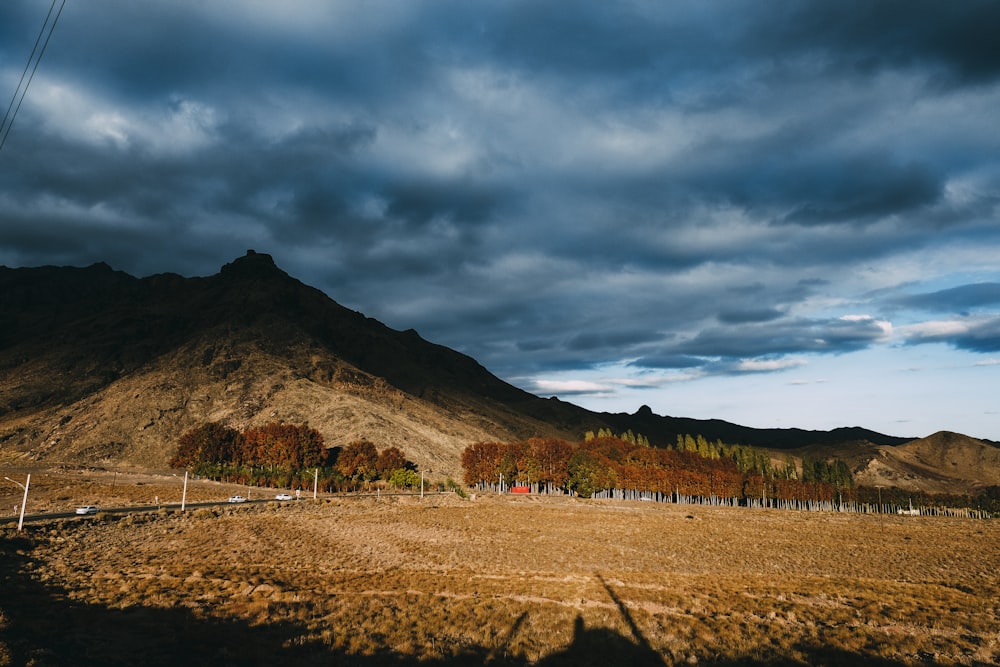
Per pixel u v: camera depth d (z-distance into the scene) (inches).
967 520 5669.3
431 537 2773.1
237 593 1424.7
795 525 4183.1
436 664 873.5
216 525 2790.4
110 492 4276.6
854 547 2994.6
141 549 2160.4
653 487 6053.2
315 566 1961.1
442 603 1359.5
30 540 2126.0
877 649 1031.0
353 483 5861.2
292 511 3587.6
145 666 811.4
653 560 2352.4
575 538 2935.5
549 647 997.8
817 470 7815.0
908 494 7165.4
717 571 2150.6
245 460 6314.0
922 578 2130.9
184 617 1131.3
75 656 796.6
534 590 1577.3
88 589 1406.3
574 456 6225.4
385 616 1191.6
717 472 6397.6
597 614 1268.5
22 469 5743.1
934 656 1002.1
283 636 1015.0
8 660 698.8
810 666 924.0
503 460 6171.3
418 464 7258.9
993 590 1803.6
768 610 1363.2
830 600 1526.8
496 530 3093.0
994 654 1026.1
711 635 1116.5
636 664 920.3
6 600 1167.6
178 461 6422.2
